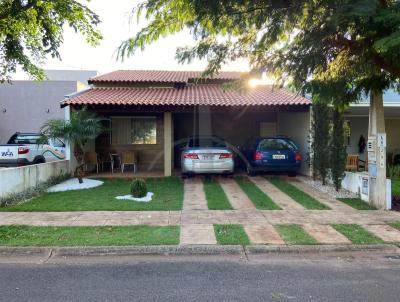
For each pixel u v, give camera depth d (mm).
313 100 9336
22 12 10555
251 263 5824
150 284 4918
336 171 11445
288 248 6375
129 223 7863
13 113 23016
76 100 14078
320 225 7777
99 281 5031
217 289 4750
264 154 13734
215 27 7086
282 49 7629
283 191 11633
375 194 9469
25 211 8914
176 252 6289
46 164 12391
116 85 17766
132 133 16734
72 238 6773
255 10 6711
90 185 12562
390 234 7156
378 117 9445
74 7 11023
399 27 6012
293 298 4469
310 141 13484
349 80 8430
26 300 4395
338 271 5453
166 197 10602
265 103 13945
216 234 7070
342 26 6453
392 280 5078
